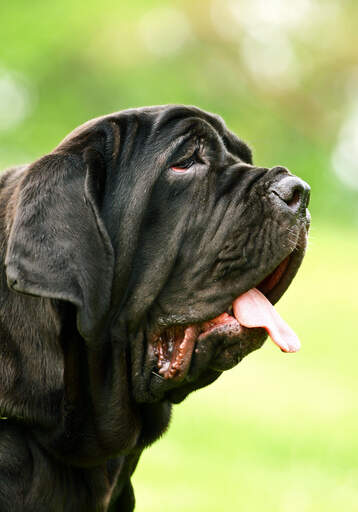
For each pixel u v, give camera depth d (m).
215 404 19.56
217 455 15.62
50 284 7.03
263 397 20.42
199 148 8.04
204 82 60.31
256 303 7.79
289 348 7.45
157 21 60.66
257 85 61.88
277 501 13.09
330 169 63.78
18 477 7.46
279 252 7.64
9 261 7.00
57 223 7.21
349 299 32.81
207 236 7.80
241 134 59.16
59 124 58.53
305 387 21.69
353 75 64.31
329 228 50.09
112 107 58.69
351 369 24.11
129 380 7.82
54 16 54.78
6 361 7.52
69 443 7.59
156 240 7.73
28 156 58.66
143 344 7.75
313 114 63.34
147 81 58.19
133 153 7.88
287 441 16.55
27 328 7.54
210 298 7.72
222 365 7.81
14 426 7.55
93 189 7.44
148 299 7.68
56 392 7.50
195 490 13.54
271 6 63.97
